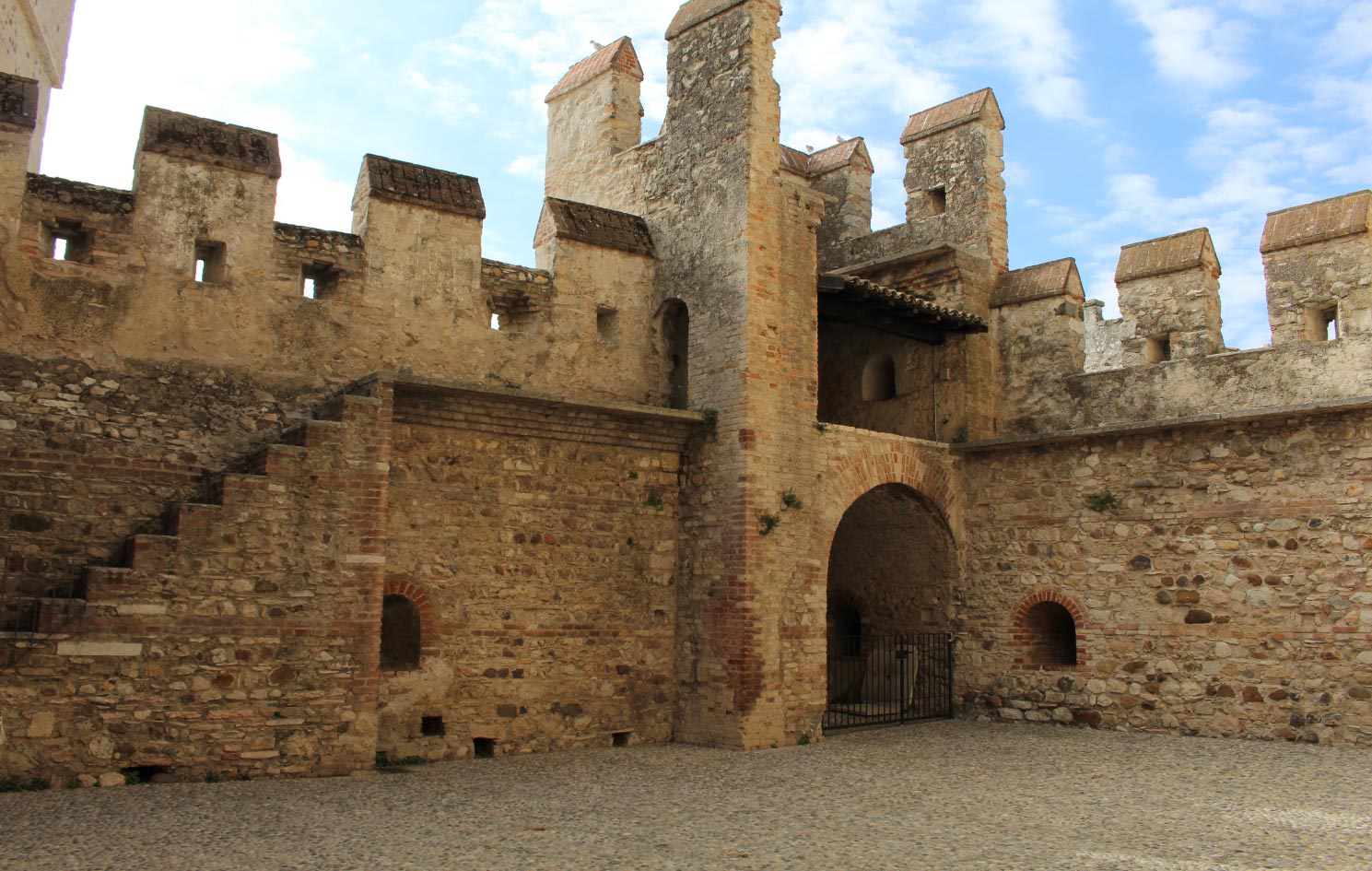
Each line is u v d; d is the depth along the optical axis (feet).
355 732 39.96
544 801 35.65
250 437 44.88
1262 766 43.55
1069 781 40.37
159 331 43.65
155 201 44.24
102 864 25.63
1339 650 49.16
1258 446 52.70
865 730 55.67
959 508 62.44
